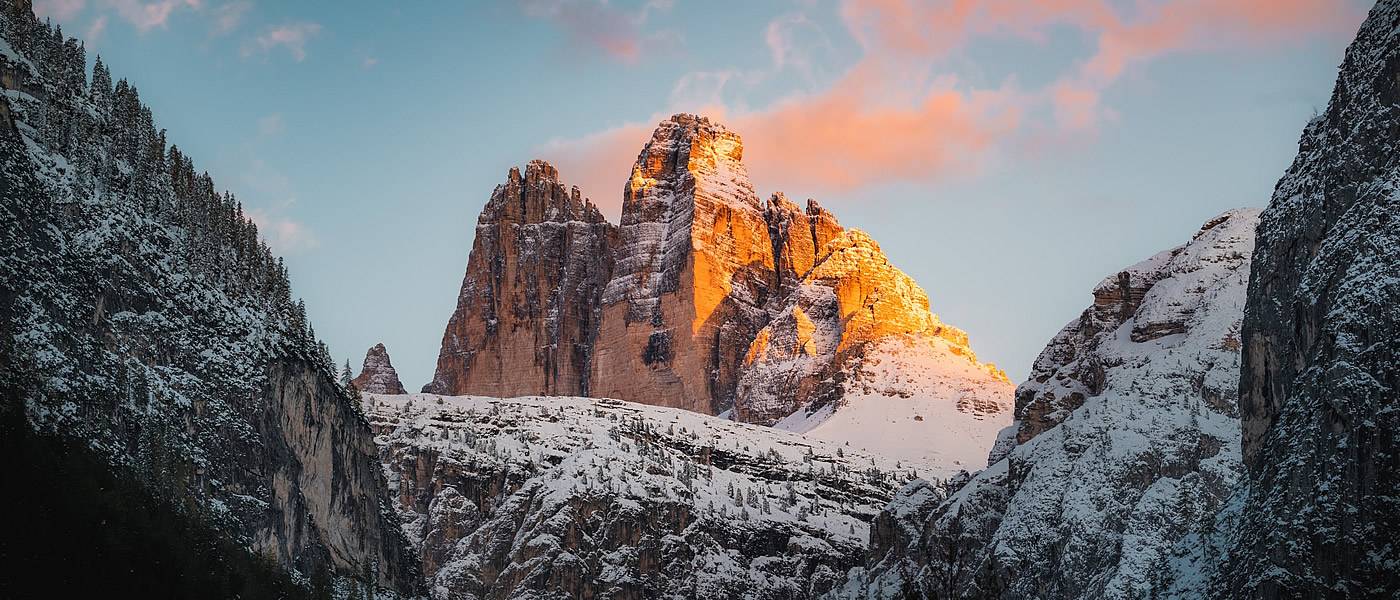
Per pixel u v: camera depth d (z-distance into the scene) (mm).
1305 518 183500
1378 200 195750
